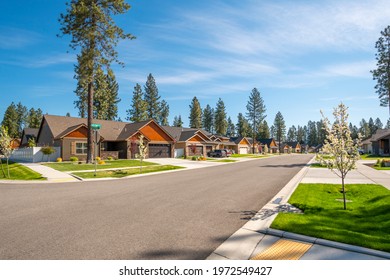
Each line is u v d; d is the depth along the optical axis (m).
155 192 10.95
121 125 40.22
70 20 23.94
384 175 15.62
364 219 6.41
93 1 24.14
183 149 42.97
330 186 11.52
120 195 10.33
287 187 12.02
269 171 19.83
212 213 7.38
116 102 62.38
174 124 96.75
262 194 10.28
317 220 6.25
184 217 6.98
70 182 14.91
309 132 140.75
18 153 32.69
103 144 35.38
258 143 86.69
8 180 16.36
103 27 24.91
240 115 101.25
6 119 82.56
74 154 30.70
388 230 5.51
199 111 83.88
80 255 4.60
